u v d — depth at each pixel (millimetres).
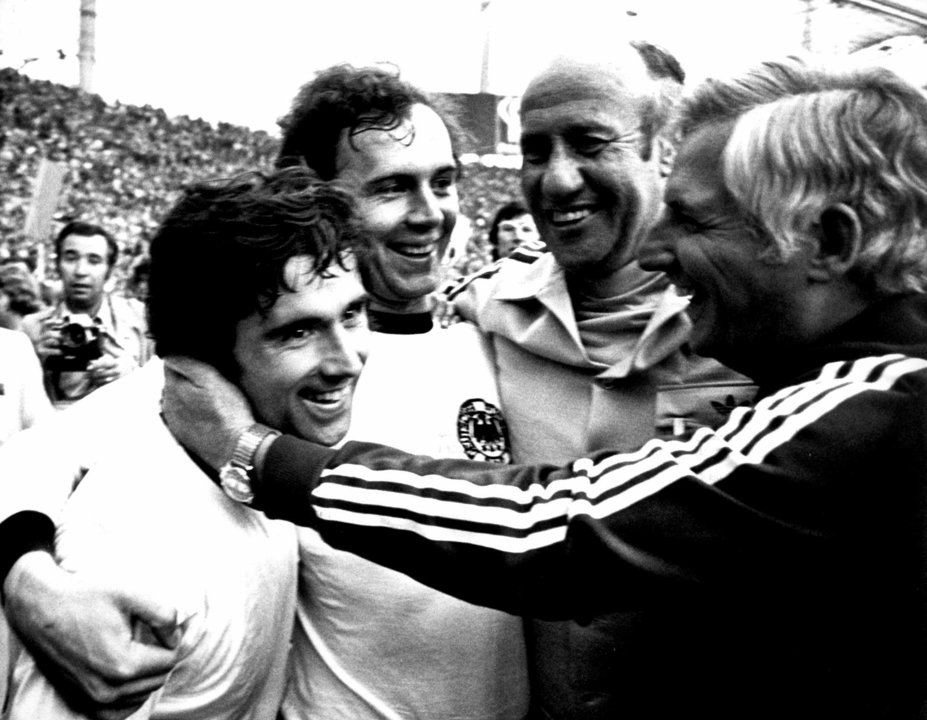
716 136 1044
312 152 1602
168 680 1158
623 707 1321
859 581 968
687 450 1013
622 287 1597
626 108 1516
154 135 18141
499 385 1655
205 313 1147
